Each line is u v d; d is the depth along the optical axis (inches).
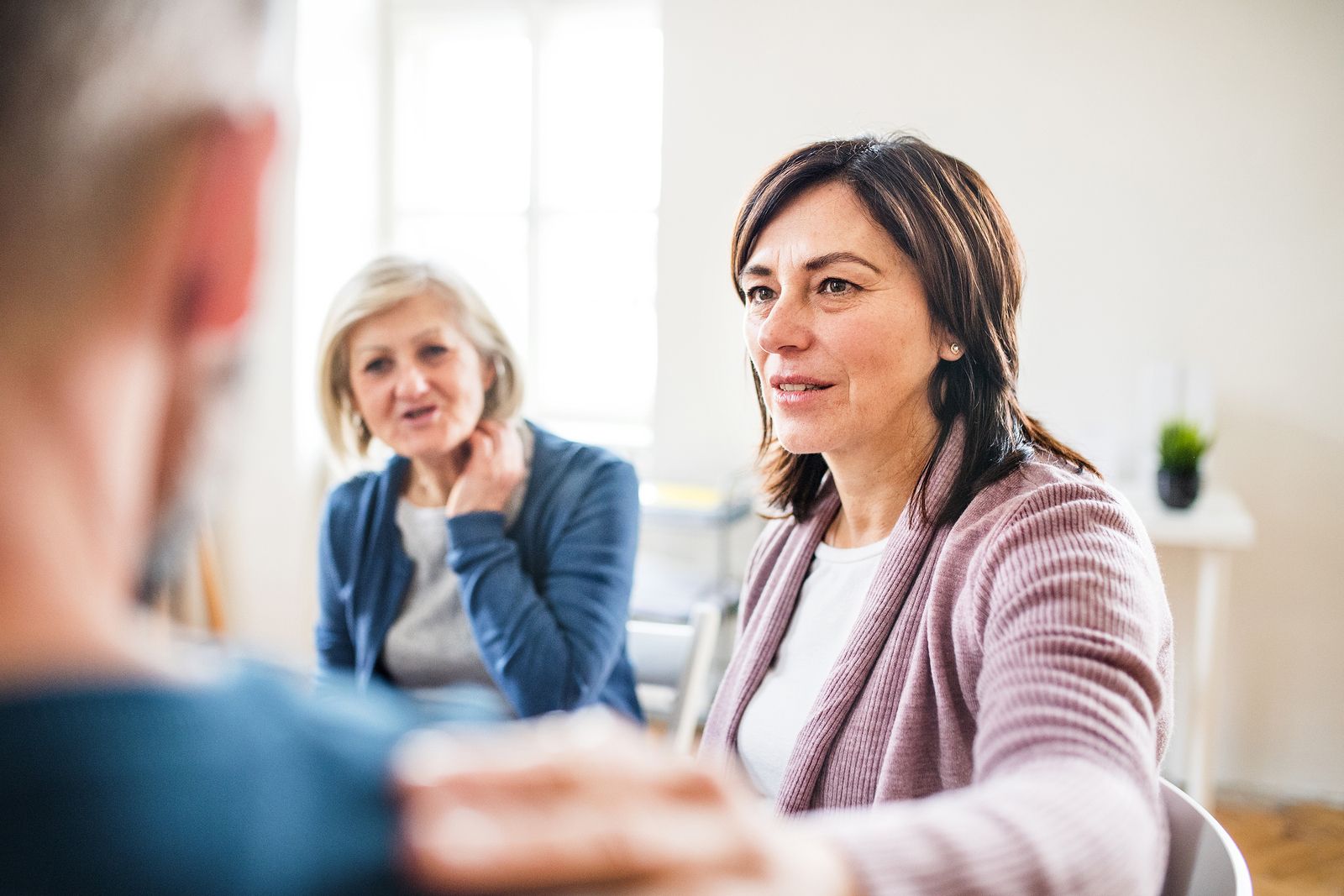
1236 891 26.7
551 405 145.6
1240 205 111.3
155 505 8.7
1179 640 115.9
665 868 8.9
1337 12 107.0
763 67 124.6
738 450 129.9
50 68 7.3
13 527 7.0
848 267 38.6
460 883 8.0
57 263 7.4
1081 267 116.0
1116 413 116.3
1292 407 111.4
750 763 42.8
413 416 56.7
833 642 42.2
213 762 7.2
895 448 41.6
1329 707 112.5
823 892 11.1
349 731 8.6
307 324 135.2
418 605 58.4
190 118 7.8
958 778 34.4
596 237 142.2
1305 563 112.2
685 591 109.1
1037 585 26.7
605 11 134.9
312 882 7.3
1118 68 113.7
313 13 132.3
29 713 6.6
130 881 6.5
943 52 118.8
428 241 146.4
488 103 145.2
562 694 53.4
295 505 136.3
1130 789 18.2
